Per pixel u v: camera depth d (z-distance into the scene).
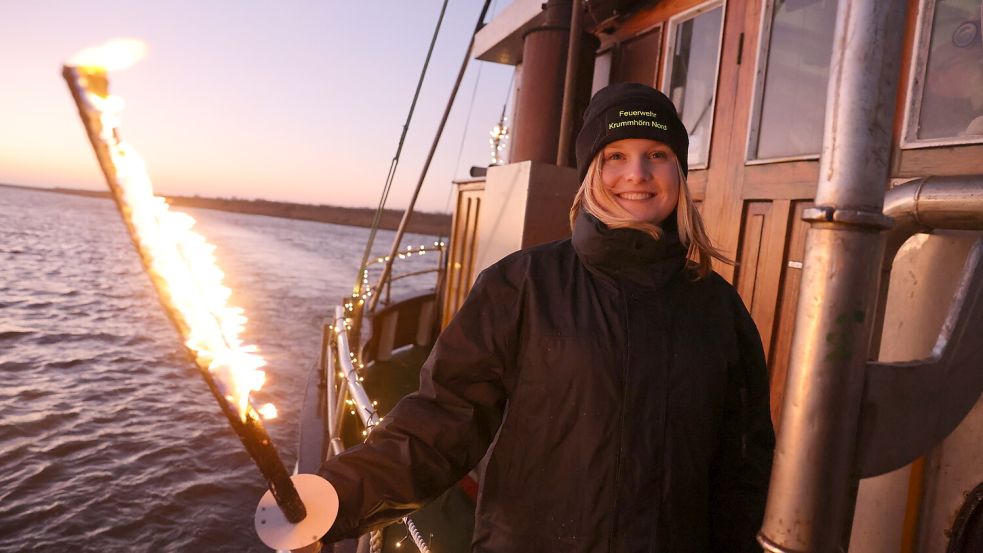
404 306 8.22
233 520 7.93
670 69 4.76
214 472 9.23
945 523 1.84
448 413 1.13
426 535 3.17
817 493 0.87
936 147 2.60
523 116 5.57
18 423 10.60
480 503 1.20
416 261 84.12
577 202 1.35
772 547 0.90
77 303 23.98
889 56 0.80
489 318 1.18
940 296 1.84
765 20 3.70
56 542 7.12
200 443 10.28
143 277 36.72
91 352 16.08
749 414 1.27
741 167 3.82
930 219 1.58
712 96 4.27
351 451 1.04
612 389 1.10
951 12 2.60
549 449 1.13
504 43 7.12
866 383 0.92
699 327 1.18
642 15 5.20
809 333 0.85
